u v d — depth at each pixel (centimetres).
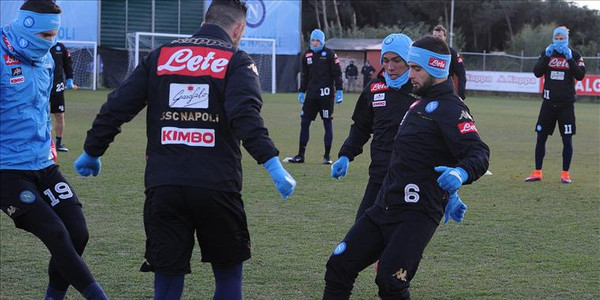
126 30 3491
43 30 439
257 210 795
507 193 938
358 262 419
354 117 543
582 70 1013
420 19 6112
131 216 750
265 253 621
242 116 358
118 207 791
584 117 2473
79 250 455
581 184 1023
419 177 412
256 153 356
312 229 712
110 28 3462
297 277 555
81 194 857
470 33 6072
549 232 718
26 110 445
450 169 384
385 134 524
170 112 375
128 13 3481
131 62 3409
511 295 522
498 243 671
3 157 436
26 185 436
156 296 377
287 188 352
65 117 1881
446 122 406
